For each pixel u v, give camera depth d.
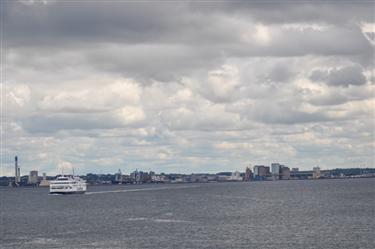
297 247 151.88
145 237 173.75
